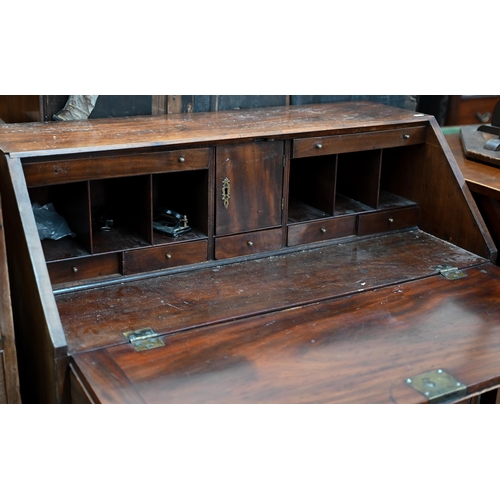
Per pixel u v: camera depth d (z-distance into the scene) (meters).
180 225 2.65
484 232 2.76
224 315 2.29
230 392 1.92
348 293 2.47
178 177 2.73
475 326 2.29
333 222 2.87
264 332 2.22
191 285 2.48
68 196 2.51
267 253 2.74
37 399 2.28
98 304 2.33
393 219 3.00
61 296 2.37
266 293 2.45
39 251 2.10
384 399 1.91
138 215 2.57
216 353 2.10
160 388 1.92
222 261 2.66
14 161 2.17
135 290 2.43
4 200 2.27
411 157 3.04
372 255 2.78
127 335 2.16
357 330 2.25
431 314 2.35
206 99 2.93
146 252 2.51
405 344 2.18
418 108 3.73
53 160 2.24
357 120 2.83
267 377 1.99
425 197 3.01
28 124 2.60
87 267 2.43
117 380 1.95
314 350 2.13
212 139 2.48
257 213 2.68
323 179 2.87
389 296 2.46
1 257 2.09
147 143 2.37
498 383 2.04
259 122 2.75
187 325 2.23
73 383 2.04
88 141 2.36
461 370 2.05
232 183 2.59
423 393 1.94
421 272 2.64
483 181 2.86
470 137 3.35
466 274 2.64
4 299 2.10
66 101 2.69
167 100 2.85
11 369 2.14
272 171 2.66
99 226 2.64
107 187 2.77
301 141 2.67
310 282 2.54
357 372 2.03
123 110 2.79
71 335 2.15
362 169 2.98
